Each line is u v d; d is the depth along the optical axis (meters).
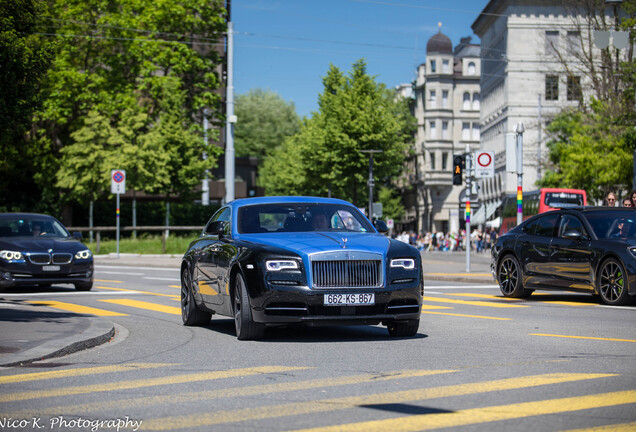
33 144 48.34
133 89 49.25
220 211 12.44
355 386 7.18
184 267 12.92
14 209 50.81
